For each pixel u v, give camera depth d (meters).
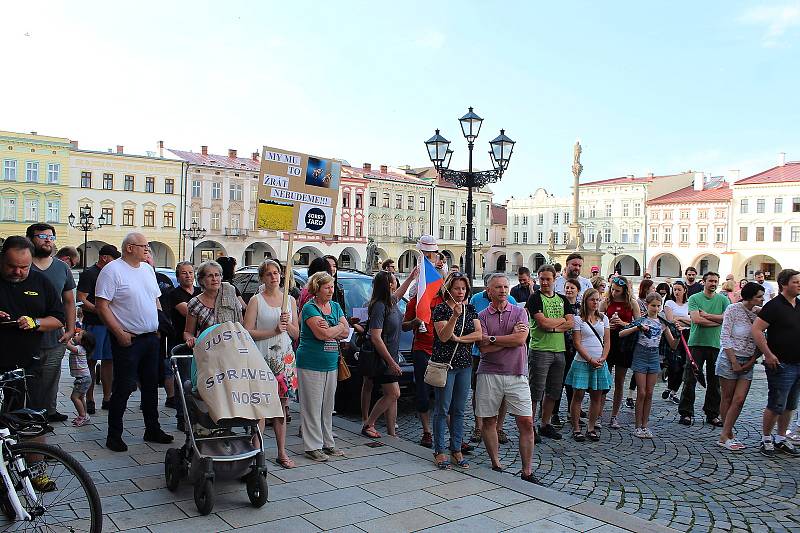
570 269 9.78
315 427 6.91
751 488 6.46
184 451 5.62
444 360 6.72
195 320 7.03
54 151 57.25
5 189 55.44
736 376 7.98
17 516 4.32
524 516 5.42
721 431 8.87
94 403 8.94
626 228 77.69
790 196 64.81
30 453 4.41
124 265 6.97
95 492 4.40
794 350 7.50
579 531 5.13
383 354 7.66
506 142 15.88
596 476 6.80
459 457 6.85
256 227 7.38
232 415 5.26
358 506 5.55
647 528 5.23
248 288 11.77
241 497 5.70
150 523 5.05
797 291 7.44
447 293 6.78
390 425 8.01
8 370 5.32
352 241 72.62
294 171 7.64
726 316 8.09
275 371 6.73
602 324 8.41
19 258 5.33
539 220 87.44
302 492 5.88
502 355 6.63
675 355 10.79
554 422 8.96
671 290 12.58
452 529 5.11
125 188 60.19
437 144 15.71
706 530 5.39
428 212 80.25
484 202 86.19
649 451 7.82
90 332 8.47
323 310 6.95
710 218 70.88
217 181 64.50
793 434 8.61
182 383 5.91
